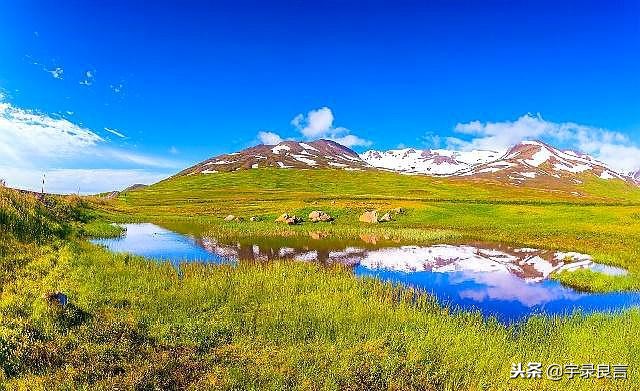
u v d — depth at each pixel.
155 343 18.78
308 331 20.86
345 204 84.56
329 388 15.89
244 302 24.42
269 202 106.88
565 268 39.16
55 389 14.60
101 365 16.39
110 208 87.50
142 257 35.78
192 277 29.12
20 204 39.81
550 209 82.50
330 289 27.89
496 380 16.77
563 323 23.39
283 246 50.16
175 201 119.06
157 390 15.29
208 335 19.92
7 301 20.45
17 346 16.70
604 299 29.89
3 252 28.69
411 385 16.44
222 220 74.12
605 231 60.94
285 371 16.92
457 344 19.47
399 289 30.30
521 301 29.38
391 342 19.69
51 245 33.66
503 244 52.44
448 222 70.12
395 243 53.06
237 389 15.59
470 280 35.31
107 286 25.53
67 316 19.83
